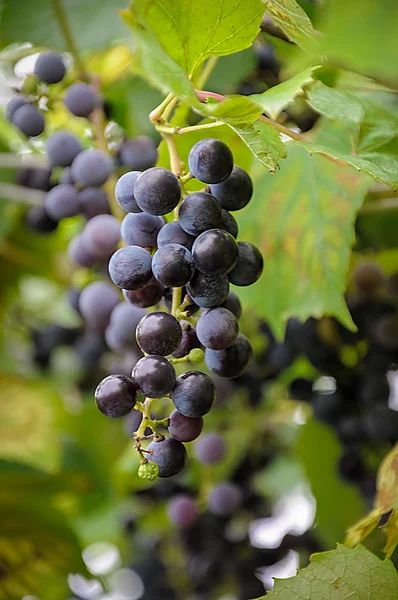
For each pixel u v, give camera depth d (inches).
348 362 33.1
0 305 46.6
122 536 45.4
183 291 23.4
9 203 38.7
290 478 44.8
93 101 29.8
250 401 36.8
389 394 32.0
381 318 32.1
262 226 31.3
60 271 45.5
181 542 39.0
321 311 30.6
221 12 23.2
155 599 42.0
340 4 19.5
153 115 23.8
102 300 29.4
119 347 27.3
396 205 31.9
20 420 46.0
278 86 23.5
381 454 32.8
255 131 22.7
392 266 35.3
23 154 33.6
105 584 40.4
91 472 42.7
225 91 31.0
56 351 42.9
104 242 28.4
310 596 24.7
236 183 23.0
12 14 30.8
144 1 23.0
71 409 46.7
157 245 23.5
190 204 22.4
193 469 36.9
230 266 22.2
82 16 30.8
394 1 19.3
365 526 25.9
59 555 39.5
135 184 22.5
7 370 46.9
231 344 22.7
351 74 26.4
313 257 30.8
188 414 22.3
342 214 30.5
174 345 22.3
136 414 28.1
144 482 37.7
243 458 38.4
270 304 31.4
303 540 37.9
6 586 39.4
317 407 33.8
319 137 29.9
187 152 28.0
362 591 24.7
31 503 36.8
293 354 34.1
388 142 24.0
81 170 29.1
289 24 23.9
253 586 37.1
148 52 23.0
